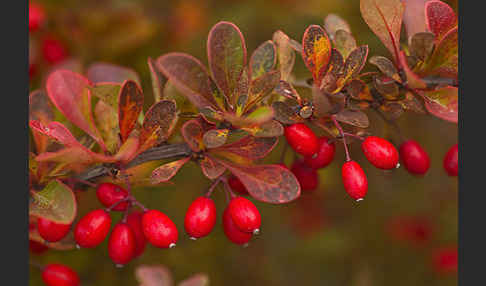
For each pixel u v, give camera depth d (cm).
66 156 24
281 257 49
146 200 40
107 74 28
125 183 26
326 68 26
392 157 26
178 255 42
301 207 51
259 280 47
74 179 26
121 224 26
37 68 36
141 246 27
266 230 50
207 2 44
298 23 39
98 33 37
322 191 50
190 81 25
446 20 26
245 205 26
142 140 25
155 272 30
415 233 52
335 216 52
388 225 52
